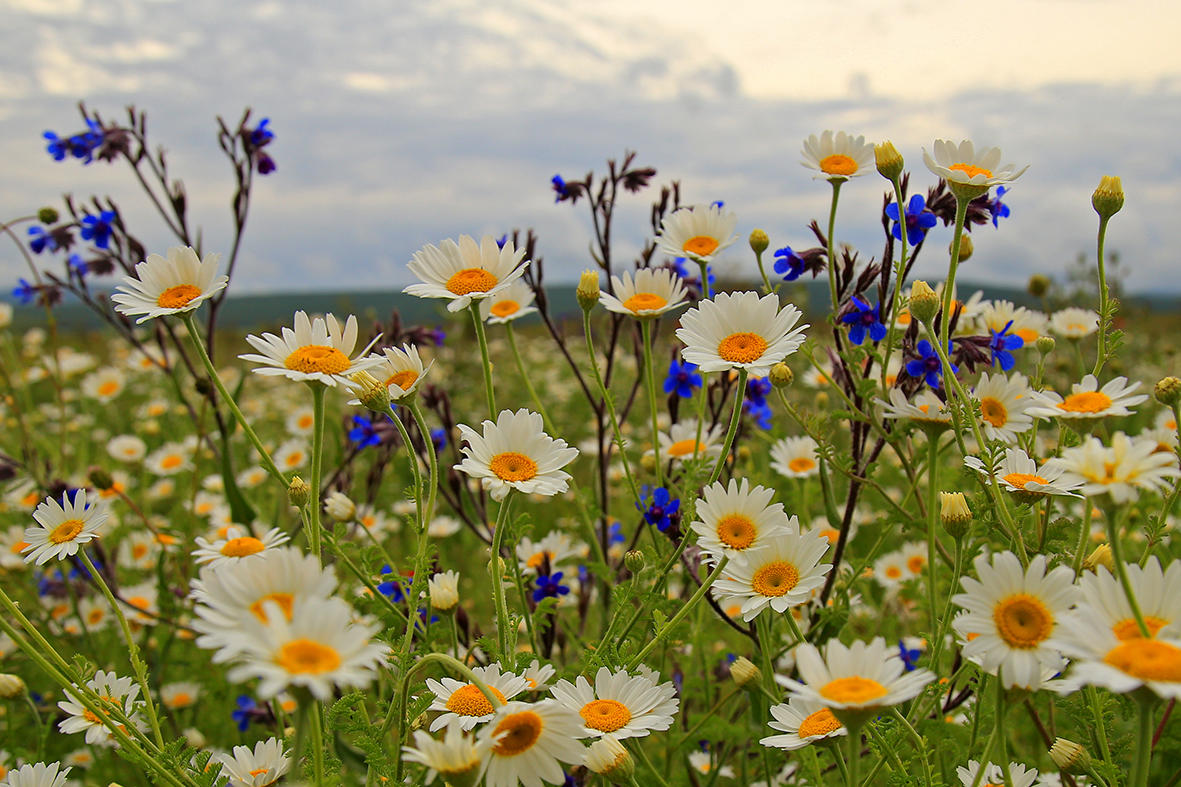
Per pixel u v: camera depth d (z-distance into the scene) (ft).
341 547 1.82
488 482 1.41
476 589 2.83
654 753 1.94
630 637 1.69
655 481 1.89
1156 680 1.08
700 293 2.14
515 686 1.35
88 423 4.33
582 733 1.29
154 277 1.47
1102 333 1.51
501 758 1.28
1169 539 1.84
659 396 3.43
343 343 1.42
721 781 1.90
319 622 1.08
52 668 1.36
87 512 1.51
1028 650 1.22
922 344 1.71
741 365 1.45
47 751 2.11
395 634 1.69
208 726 2.21
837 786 1.69
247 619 1.06
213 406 2.20
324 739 1.41
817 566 1.44
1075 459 1.18
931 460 1.58
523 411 1.46
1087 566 1.47
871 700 1.16
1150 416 3.34
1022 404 1.65
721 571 1.45
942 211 1.77
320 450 1.37
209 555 1.50
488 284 1.60
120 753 1.39
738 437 2.13
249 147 2.29
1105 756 1.35
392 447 2.24
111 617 2.37
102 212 2.28
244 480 2.94
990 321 1.96
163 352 2.37
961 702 1.61
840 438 2.41
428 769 1.34
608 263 2.11
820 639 1.75
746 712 1.84
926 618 2.08
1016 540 1.44
